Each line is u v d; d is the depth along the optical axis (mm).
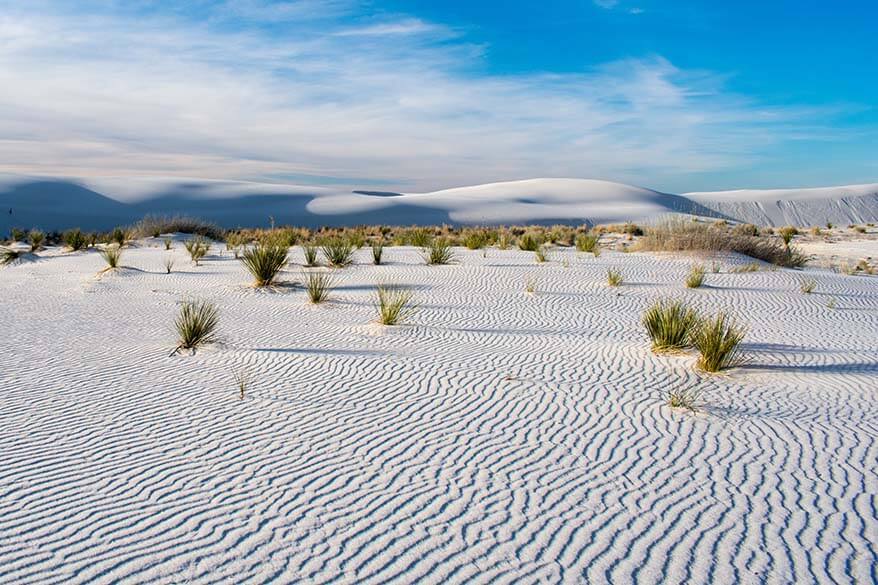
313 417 6910
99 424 6648
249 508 4914
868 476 5520
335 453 5973
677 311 10328
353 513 4852
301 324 11984
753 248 22734
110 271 18625
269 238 30141
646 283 16484
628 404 7391
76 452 5930
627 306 13836
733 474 5562
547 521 4762
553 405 7344
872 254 30328
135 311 13305
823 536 4559
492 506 4980
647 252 23031
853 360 9406
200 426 6617
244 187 142375
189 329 10117
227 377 8398
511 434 6473
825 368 8961
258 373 8594
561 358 9453
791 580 4047
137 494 5121
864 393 7824
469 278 17094
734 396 7703
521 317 12695
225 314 12938
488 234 31766
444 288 15781
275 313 13062
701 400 7531
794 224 179250
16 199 108312
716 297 14867
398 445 6172
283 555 4281
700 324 10102
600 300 14438
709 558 4281
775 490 5262
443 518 4789
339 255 19469
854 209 190625
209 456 5871
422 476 5500
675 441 6297
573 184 169000
